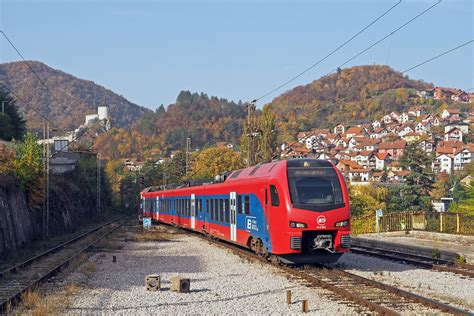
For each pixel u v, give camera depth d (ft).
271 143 192.75
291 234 57.41
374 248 83.46
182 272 60.29
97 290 49.16
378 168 587.68
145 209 203.21
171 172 341.62
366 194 268.82
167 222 156.46
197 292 47.70
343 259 69.36
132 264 68.54
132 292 47.96
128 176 399.44
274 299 43.83
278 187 59.82
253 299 44.04
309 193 58.65
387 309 36.86
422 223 117.80
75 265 65.46
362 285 48.57
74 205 193.57
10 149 128.36
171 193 148.66
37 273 60.29
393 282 51.16
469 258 69.92
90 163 275.18
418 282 51.42
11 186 105.29
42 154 132.46
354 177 469.98
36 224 124.47
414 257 71.36
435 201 293.43
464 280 52.42
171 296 45.88
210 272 59.57
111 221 230.89
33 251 93.97
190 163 317.63
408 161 278.05
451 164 571.28
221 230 86.58
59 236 137.28
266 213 62.80
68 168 215.31
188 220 120.26
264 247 64.34
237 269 61.05
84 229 174.70
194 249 85.56
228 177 86.79
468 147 584.81
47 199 124.57
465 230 108.17
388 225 128.36
